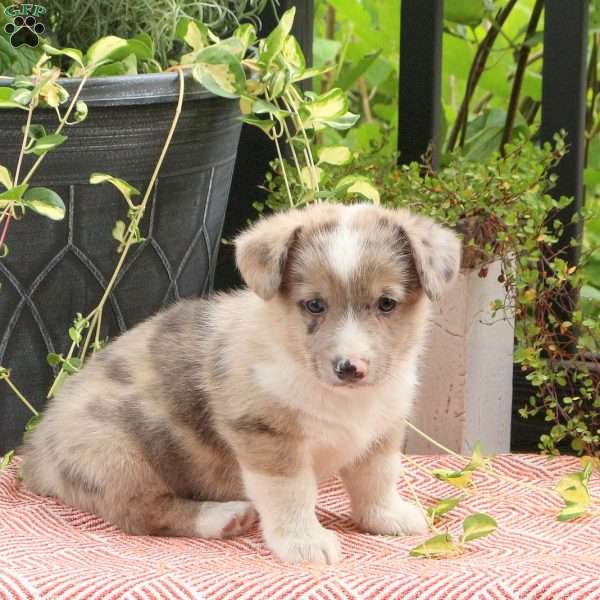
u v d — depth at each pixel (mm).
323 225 4012
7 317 4754
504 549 4008
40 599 3414
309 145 5113
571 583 3486
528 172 5227
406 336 4051
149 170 4812
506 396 5660
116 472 4188
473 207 5133
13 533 4102
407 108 5727
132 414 4227
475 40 6539
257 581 3520
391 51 7332
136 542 4082
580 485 4316
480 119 6770
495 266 5375
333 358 3752
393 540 4145
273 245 3910
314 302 3896
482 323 5332
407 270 3971
